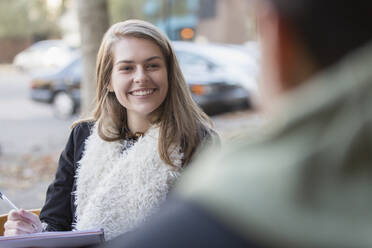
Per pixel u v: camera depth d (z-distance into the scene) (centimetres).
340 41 47
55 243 161
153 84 203
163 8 1684
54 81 1089
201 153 197
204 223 45
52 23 3050
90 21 559
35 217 201
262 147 49
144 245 46
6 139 875
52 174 614
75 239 162
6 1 3155
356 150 45
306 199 45
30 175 606
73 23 2750
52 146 811
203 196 47
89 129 218
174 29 1617
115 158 203
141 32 205
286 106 50
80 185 203
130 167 193
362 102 45
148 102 202
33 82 1128
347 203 44
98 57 217
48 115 1155
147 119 209
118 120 212
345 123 45
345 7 47
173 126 200
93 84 562
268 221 44
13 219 197
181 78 212
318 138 46
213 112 886
